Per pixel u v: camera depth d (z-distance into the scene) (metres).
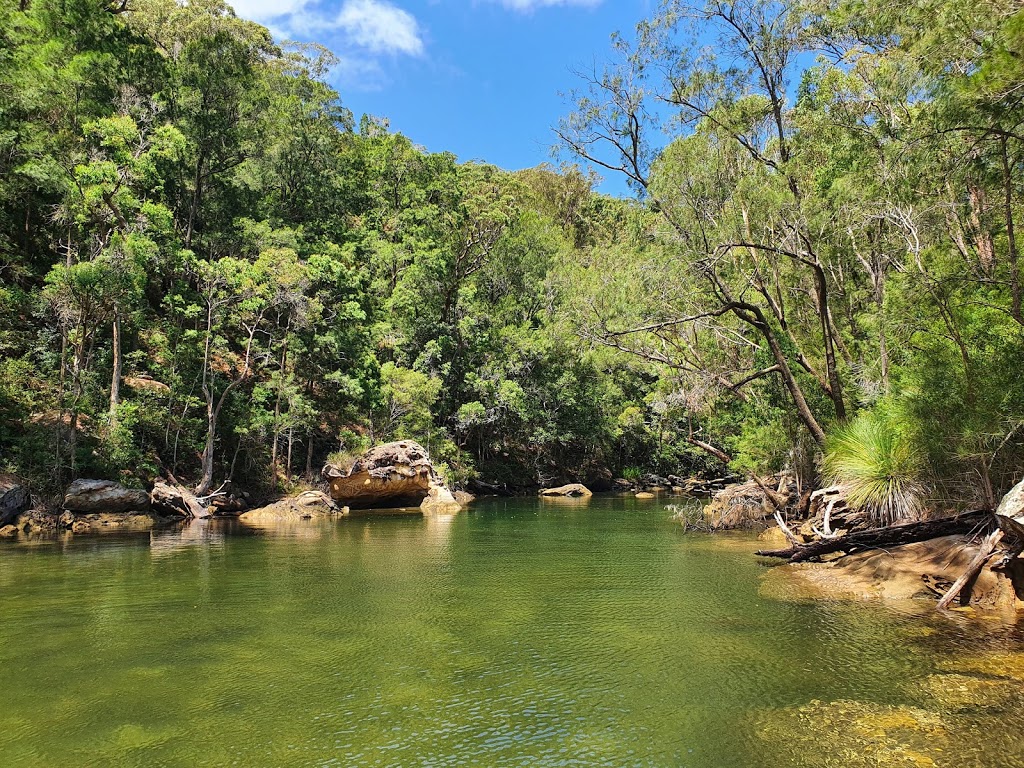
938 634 8.19
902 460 12.21
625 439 53.88
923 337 11.27
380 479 31.75
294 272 29.50
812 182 18.27
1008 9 7.90
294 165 44.59
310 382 36.69
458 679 6.98
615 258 18.92
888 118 14.23
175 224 33.41
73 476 22.86
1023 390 9.04
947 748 5.07
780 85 18.94
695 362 19.38
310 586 12.20
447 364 42.56
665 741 5.38
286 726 5.74
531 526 23.52
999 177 10.06
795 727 5.57
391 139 55.97
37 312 25.72
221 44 33.66
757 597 10.81
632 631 8.86
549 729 5.66
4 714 6.02
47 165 23.36
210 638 8.60
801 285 19.70
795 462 18.95
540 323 48.88
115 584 12.28
